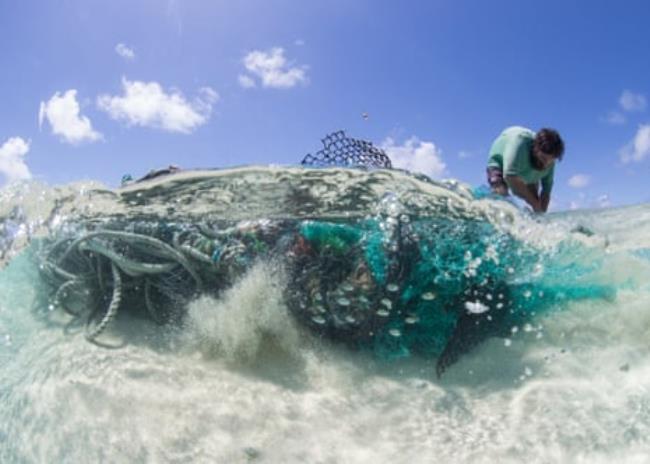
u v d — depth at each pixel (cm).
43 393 186
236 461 149
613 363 198
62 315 255
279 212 292
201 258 229
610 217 293
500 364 204
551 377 193
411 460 151
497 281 229
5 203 282
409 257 218
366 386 193
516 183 297
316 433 163
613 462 145
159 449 154
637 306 225
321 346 217
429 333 220
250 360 207
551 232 243
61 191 286
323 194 278
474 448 155
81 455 152
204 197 292
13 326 241
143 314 250
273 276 219
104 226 275
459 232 233
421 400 184
